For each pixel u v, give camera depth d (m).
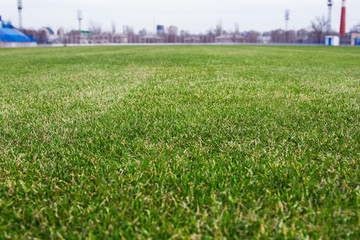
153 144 1.89
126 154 1.74
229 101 3.19
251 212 1.13
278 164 1.56
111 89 4.02
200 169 1.53
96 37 73.31
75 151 1.82
